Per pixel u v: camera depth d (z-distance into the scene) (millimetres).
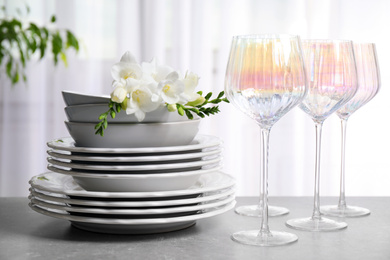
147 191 874
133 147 893
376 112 3266
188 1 3244
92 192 844
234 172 3287
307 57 950
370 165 3297
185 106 914
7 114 3295
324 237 875
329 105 952
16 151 3318
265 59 810
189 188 942
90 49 3262
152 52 3250
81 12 3248
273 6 3238
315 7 3221
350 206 1103
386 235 889
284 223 968
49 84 3279
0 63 2729
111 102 855
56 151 944
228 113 3250
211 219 985
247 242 825
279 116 840
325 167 3277
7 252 789
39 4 3238
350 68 946
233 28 3244
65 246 816
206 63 3248
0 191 3336
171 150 865
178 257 763
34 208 896
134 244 825
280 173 3295
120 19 3248
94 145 905
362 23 3223
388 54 3230
